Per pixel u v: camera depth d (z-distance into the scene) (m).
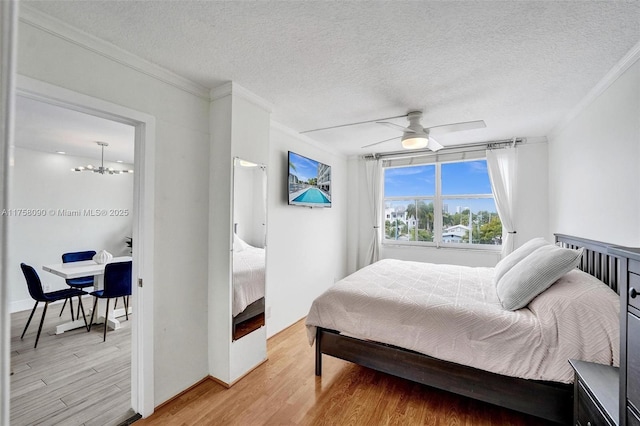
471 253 4.09
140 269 2.02
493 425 1.90
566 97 2.49
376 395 2.21
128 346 2.98
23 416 1.98
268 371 2.56
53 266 3.64
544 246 2.26
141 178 2.04
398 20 1.57
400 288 2.49
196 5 1.48
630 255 0.99
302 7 1.49
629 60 1.85
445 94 2.47
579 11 1.48
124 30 1.69
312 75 2.19
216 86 2.40
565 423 1.65
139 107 2.00
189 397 2.21
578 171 2.70
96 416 1.99
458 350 1.88
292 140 3.58
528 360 1.70
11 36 0.32
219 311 2.41
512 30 1.63
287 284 3.52
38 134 3.52
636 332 0.99
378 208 4.67
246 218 2.53
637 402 0.98
